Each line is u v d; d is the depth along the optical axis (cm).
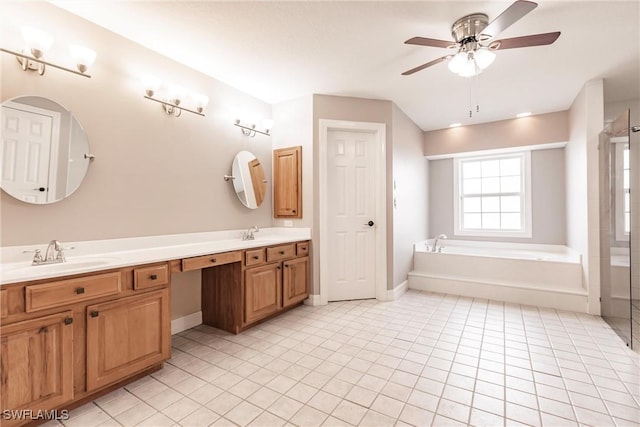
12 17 181
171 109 265
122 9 201
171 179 266
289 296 321
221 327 284
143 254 221
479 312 325
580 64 275
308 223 352
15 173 182
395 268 378
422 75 300
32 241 189
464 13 204
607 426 153
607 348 239
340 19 212
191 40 239
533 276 367
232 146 326
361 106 360
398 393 182
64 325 158
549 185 453
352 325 291
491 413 163
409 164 434
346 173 369
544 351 235
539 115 418
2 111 177
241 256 270
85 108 212
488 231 497
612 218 280
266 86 327
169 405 172
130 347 187
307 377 201
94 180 217
